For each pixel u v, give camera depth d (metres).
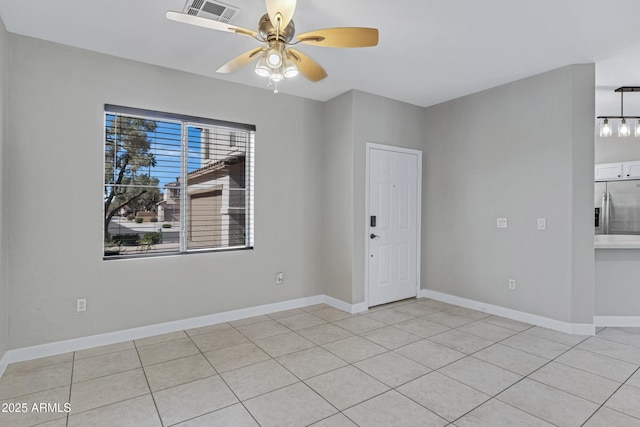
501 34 2.69
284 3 1.81
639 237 4.21
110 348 2.95
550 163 3.41
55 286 2.82
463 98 4.16
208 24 1.98
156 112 3.24
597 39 2.76
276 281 3.97
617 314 3.51
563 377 2.46
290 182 4.06
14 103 2.66
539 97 3.48
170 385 2.35
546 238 3.45
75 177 2.88
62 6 2.31
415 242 4.55
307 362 2.70
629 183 5.48
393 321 3.65
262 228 3.86
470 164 4.09
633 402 2.14
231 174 3.74
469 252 4.11
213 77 3.53
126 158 3.18
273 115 3.93
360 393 2.26
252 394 2.25
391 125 4.25
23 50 2.70
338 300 4.10
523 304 3.62
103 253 3.03
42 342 2.77
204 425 1.94
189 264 3.42
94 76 2.96
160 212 3.36
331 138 4.20
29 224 2.72
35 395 2.22
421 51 2.98
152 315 3.23
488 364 2.66
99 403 2.14
